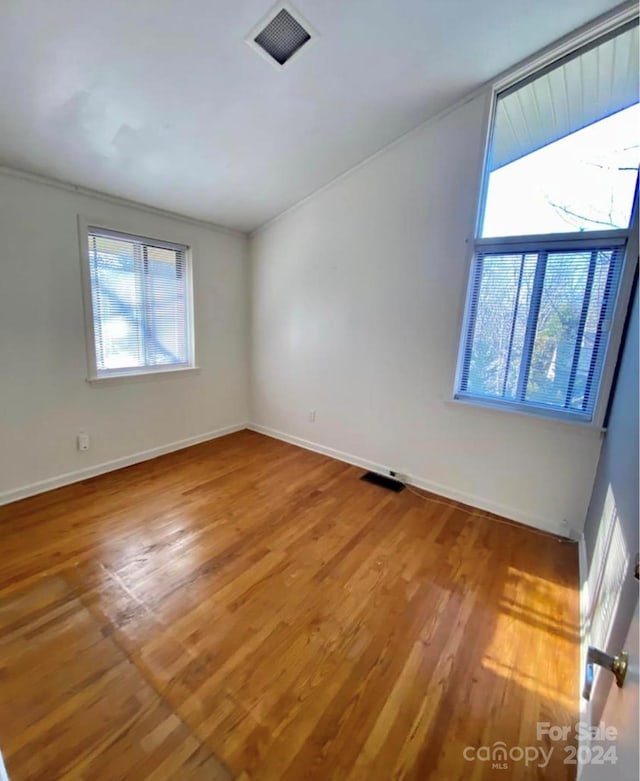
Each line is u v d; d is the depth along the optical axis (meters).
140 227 2.96
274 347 3.80
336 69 1.95
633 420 1.38
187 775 1.05
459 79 2.14
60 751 1.09
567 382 2.21
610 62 1.96
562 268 2.15
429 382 2.73
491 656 1.46
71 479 2.78
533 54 1.98
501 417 2.45
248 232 3.78
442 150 2.44
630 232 1.90
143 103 1.96
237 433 4.07
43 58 1.61
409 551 2.11
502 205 2.34
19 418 2.46
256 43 1.73
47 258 2.46
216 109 2.10
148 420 3.25
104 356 2.92
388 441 3.03
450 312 2.56
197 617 1.59
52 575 1.81
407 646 1.49
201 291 3.50
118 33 1.56
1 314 2.31
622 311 1.93
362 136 2.53
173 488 2.76
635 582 0.90
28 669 1.34
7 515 2.33
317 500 2.65
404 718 1.22
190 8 1.52
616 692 0.78
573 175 2.12
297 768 1.07
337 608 1.67
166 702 1.24
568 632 1.58
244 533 2.23
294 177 2.90
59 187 2.46
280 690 1.30
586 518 2.19
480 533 2.30
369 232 2.88
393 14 1.69
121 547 2.05
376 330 2.97
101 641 1.46
